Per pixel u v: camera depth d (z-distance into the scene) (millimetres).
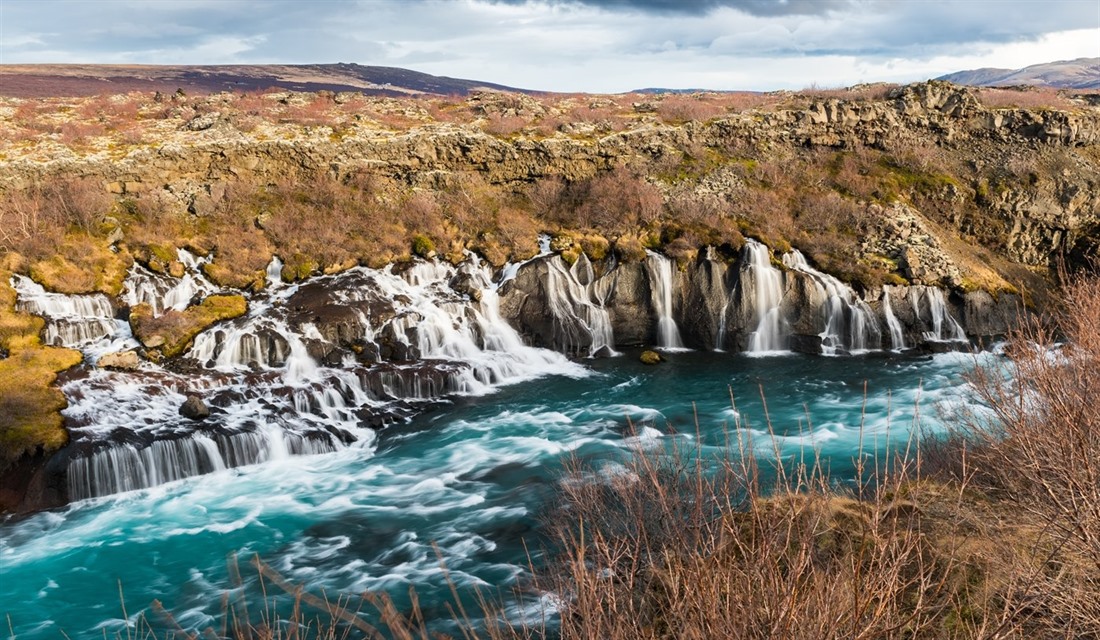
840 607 5438
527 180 35906
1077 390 9727
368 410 24188
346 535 16906
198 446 20688
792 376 27594
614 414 24125
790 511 6531
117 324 25828
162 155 31516
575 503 13828
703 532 8086
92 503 18984
